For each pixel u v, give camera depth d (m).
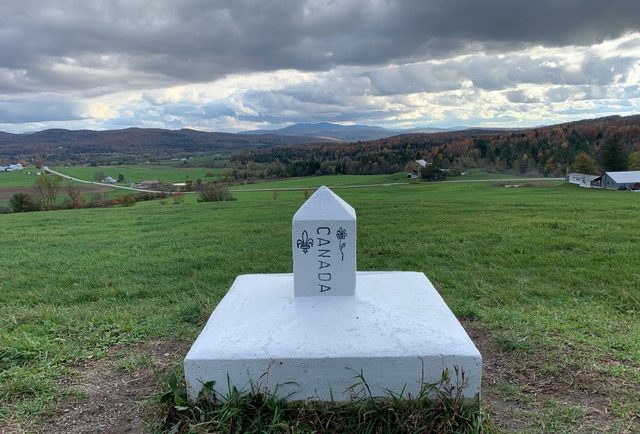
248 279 4.16
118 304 5.98
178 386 3.17
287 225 12.78
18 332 4.71
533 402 3.23
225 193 31.42
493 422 3.00
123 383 3.63
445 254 8.23
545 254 7.87
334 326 3.12
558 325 4.58
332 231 3.42
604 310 5.22
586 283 6.24
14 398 3.37
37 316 5.30
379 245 9.15
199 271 7.63
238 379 2.93
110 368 3.90
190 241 10.52
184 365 2.94
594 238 9.00
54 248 10.24
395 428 2.76
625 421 2.98
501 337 4.29
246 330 3.14
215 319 3.40
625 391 3.30
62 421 3.12
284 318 3.23
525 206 15.47
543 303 5.53
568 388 3.40
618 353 3.90
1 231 13.68
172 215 17.30
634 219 11.31
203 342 3.08
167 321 5.01
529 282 6.38
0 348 4.12
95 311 5.57
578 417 3.04
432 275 6.84
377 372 2.89
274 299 3.53
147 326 4.86
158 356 4.14
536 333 4.39
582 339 4.21
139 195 38.47
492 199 20.62
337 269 3.47
